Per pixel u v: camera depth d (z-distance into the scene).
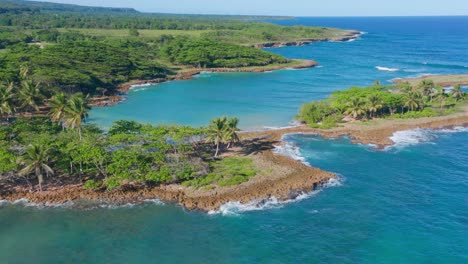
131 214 66.75
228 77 199.88
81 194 71.75
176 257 56.75
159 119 124.06
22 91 118.38
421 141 101.44
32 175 77.31
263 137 104.69
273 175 79.50
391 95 124.62
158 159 75.06
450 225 63.78
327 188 75.81
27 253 57.41
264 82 185.12
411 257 56.34
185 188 73.81
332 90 165.12
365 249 58.25
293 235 61.50
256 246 59.03
